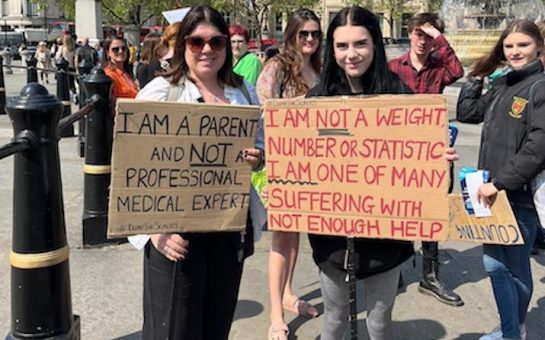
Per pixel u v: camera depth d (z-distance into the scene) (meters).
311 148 2.46
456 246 5.21
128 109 2.27
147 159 2.33
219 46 2.52
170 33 4.99
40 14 82.88
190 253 2.52
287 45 3.83
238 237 2.62
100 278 4.32
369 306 2.76
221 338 2.72
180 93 2.53
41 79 21.36
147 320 2.62
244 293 4.16
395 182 2.40
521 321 3.36
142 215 2.37
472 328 3.78
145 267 2.59
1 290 4.06
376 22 2.60
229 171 2.47
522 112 2.98
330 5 48.47
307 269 4.63
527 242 3.20
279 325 3.30
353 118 2.39
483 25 17.75
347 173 2.44
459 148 8.94
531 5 17.64
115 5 36.06
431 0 35.97
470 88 3.48
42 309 2.84
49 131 2.74
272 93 3.75
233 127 2.43
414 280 4.49
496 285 3.27
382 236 2.46
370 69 2.62
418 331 3.73
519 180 2.85
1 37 51.19
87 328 3.61
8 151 2.54
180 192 2.41
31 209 2.77
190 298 2.54
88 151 4.92
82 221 4.89
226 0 35.31
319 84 2.75
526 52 3.05
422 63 4.12
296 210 2.53
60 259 2.88
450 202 2.91
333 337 2.86
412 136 2.35
